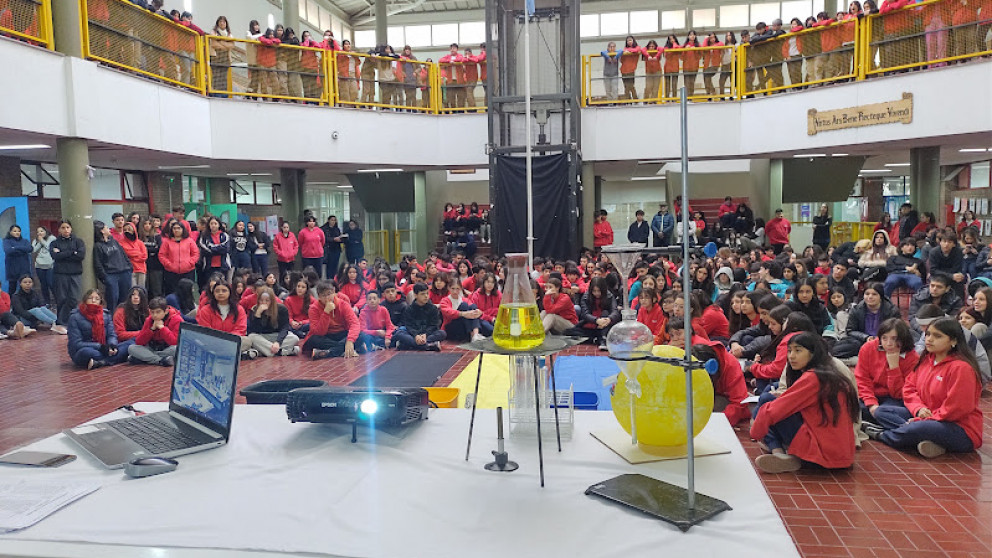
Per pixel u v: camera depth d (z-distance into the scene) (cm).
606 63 1205
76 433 207
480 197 1900
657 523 145
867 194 2064
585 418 219
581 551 134
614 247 178
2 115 694
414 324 750
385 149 1216
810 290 606
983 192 1708
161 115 934
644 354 164
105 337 670
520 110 1089
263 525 146
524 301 170
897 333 419
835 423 354
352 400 197
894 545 277
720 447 190
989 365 520
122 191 1289
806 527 295
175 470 178
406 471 175
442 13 2300
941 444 382
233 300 688
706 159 1258
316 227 1198
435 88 1256
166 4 1434
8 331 826
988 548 273
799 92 1088
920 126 948
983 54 884
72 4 775
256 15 1861
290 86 1124
